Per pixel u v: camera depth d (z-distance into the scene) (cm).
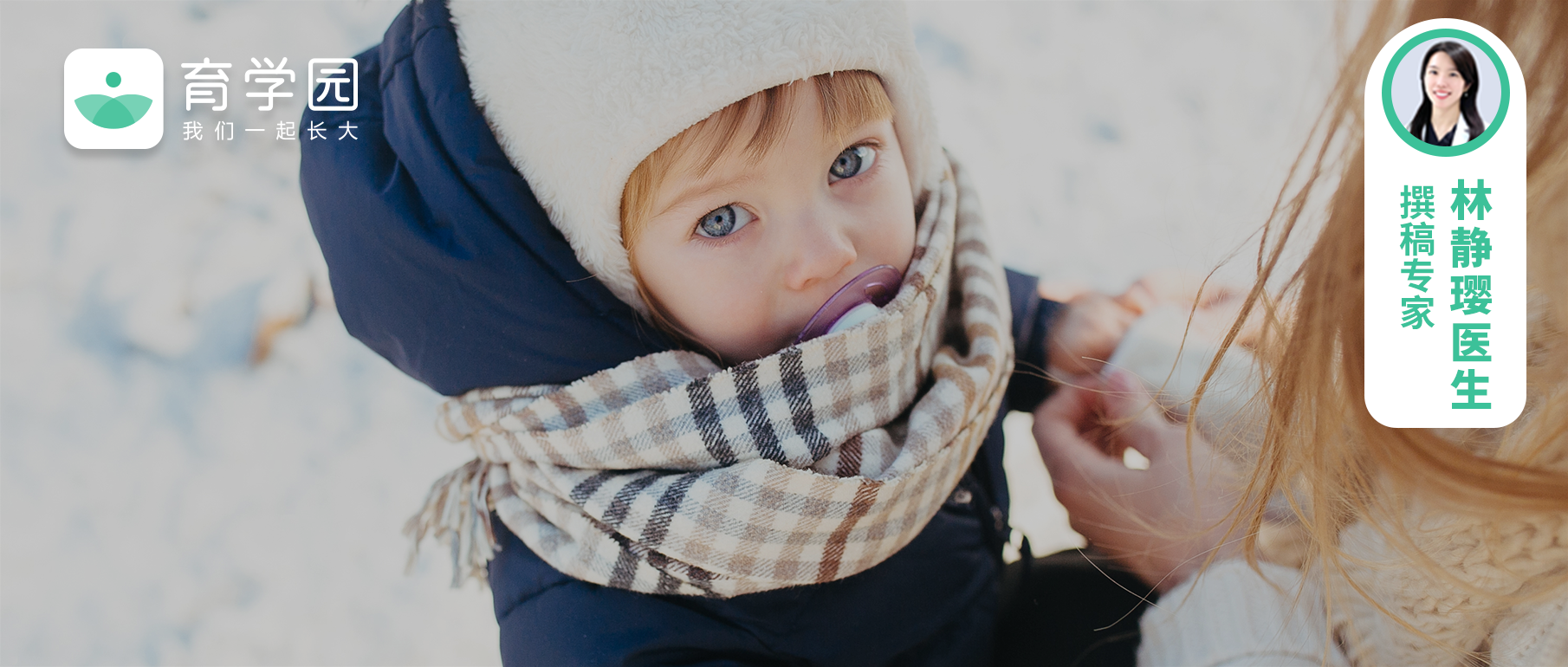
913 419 89
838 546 85
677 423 83
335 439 180
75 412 180
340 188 86
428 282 85
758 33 76
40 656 152
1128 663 96
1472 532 63
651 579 86
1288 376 70
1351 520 73
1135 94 233
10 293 192
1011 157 221
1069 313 119
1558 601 61
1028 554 111
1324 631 73
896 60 86
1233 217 113
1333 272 66
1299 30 244
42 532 166
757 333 87
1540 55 60
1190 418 77
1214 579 79
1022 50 243
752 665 88
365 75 92
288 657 153
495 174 83
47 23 215
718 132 78
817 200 83
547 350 87
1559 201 59
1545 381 61
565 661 86
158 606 158
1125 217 208
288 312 192
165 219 201
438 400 189
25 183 203
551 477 88
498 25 81
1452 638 68
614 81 77
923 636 95
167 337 188
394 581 163
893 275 88
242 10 219
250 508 170
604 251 85
